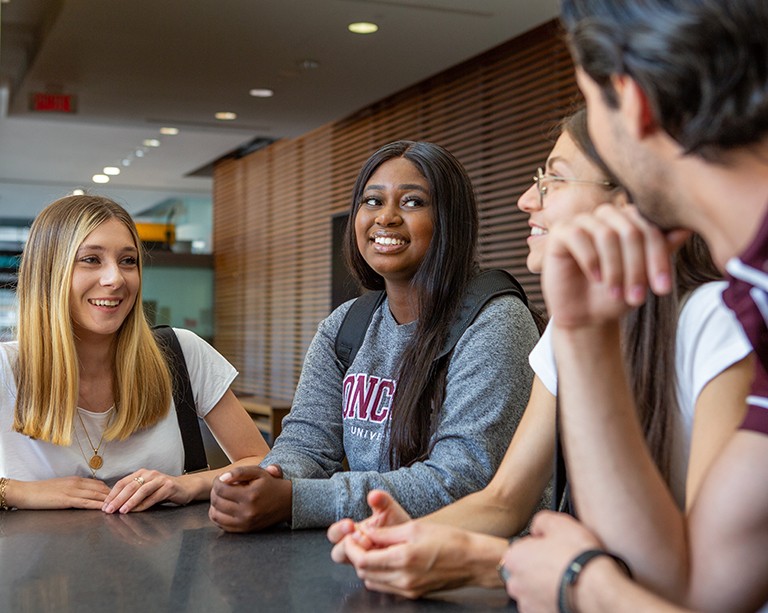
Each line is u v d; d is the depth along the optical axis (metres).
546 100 6.00
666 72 0.79
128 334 2.31
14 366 2.25
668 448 1.19
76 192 2.58
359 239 2.12
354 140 8.58
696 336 1.17
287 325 10.00
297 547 1.50
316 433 2.15
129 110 8.16
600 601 0.93
